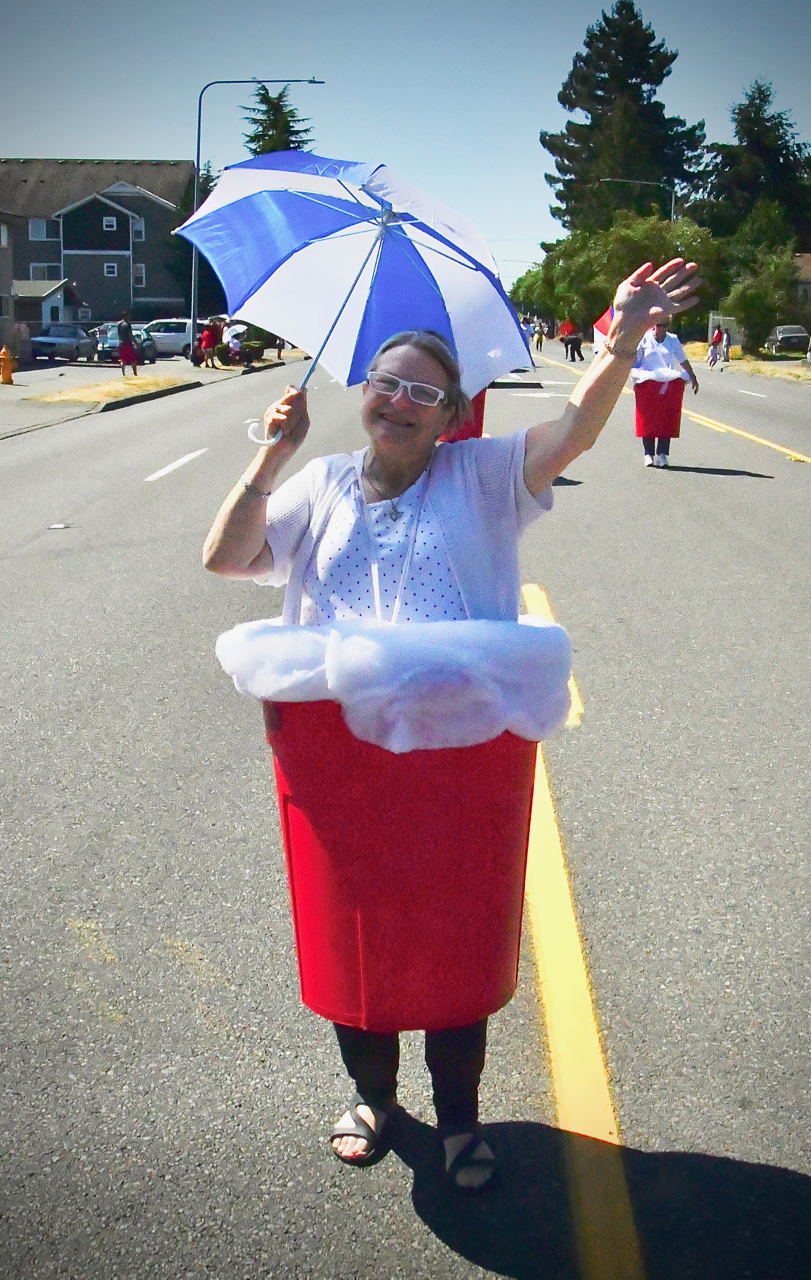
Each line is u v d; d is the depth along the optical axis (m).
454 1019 2.55
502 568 2.56
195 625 7.23
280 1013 3.26
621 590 8.01
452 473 2.54
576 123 99.44
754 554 9.17
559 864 4.07
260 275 2.69
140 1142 2.77
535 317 102.62
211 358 43.97
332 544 2.53
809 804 4.58
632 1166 2.70
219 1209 2.57
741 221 97.31
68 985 3.39
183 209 79.94
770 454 15.53
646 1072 3.01
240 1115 2.87
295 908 2.58
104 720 5.53
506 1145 2.77
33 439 18.67
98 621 7.32
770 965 3.47
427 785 2.38
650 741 5.23
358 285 2.66
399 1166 2.71
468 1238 2.50
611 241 75.88
